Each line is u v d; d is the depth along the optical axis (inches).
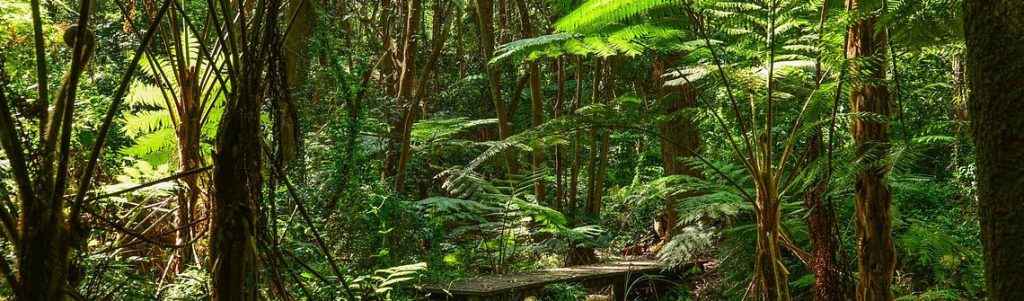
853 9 142.3
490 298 214.7
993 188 66.5
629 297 276.2
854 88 145.5
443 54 557.3
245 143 84.0
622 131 440.1
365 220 213.9
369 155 270.4
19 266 69.2
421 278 229.8
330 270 167.0
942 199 252.8
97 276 108.9
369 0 485.7
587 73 473.4
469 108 523.5
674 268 283.3
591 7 160.6
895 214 192.5
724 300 245.4
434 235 257.4
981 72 67.2
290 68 236.2
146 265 151.9
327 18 231.1
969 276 206.2
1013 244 65.1
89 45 75.7
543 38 185.3
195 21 203.6
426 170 390.0
